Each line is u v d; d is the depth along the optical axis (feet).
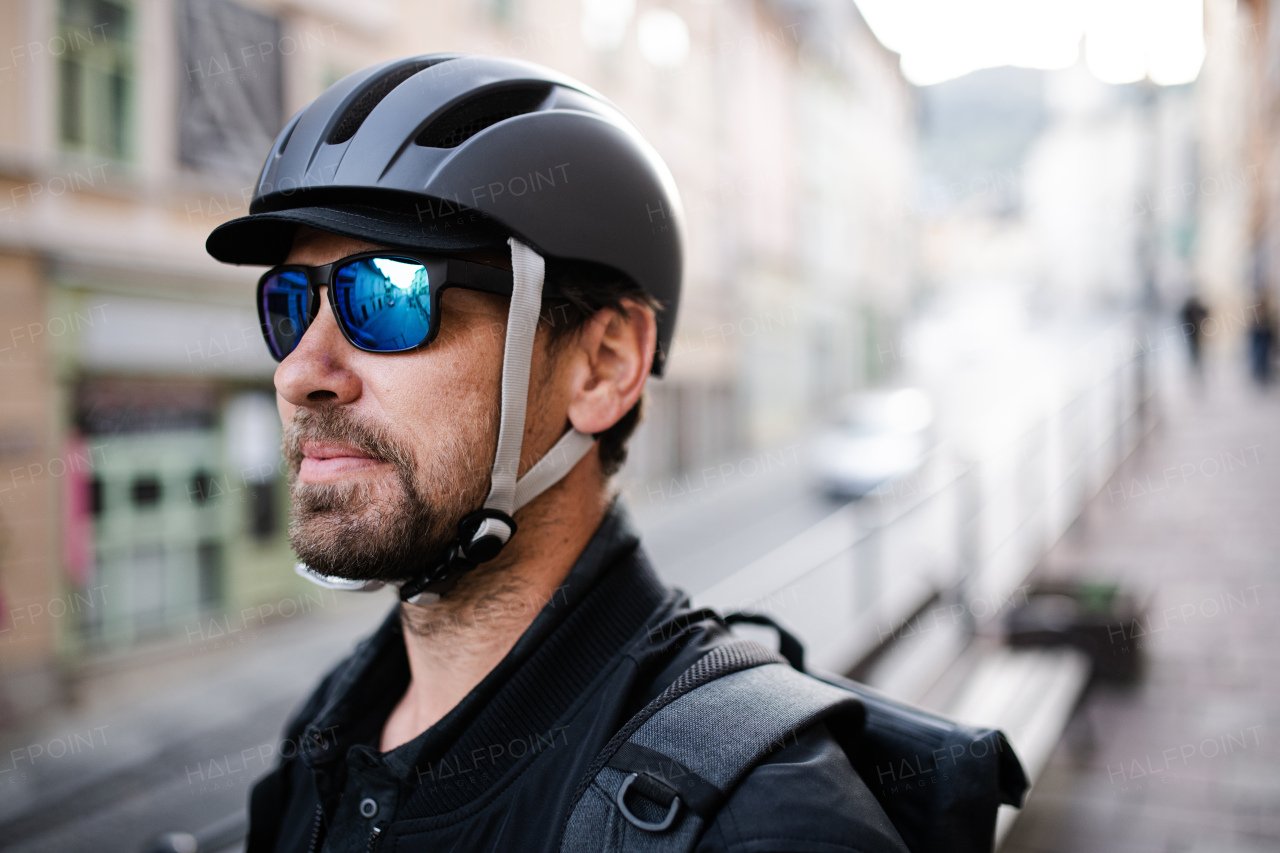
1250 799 8.93
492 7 37.76
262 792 3.70
